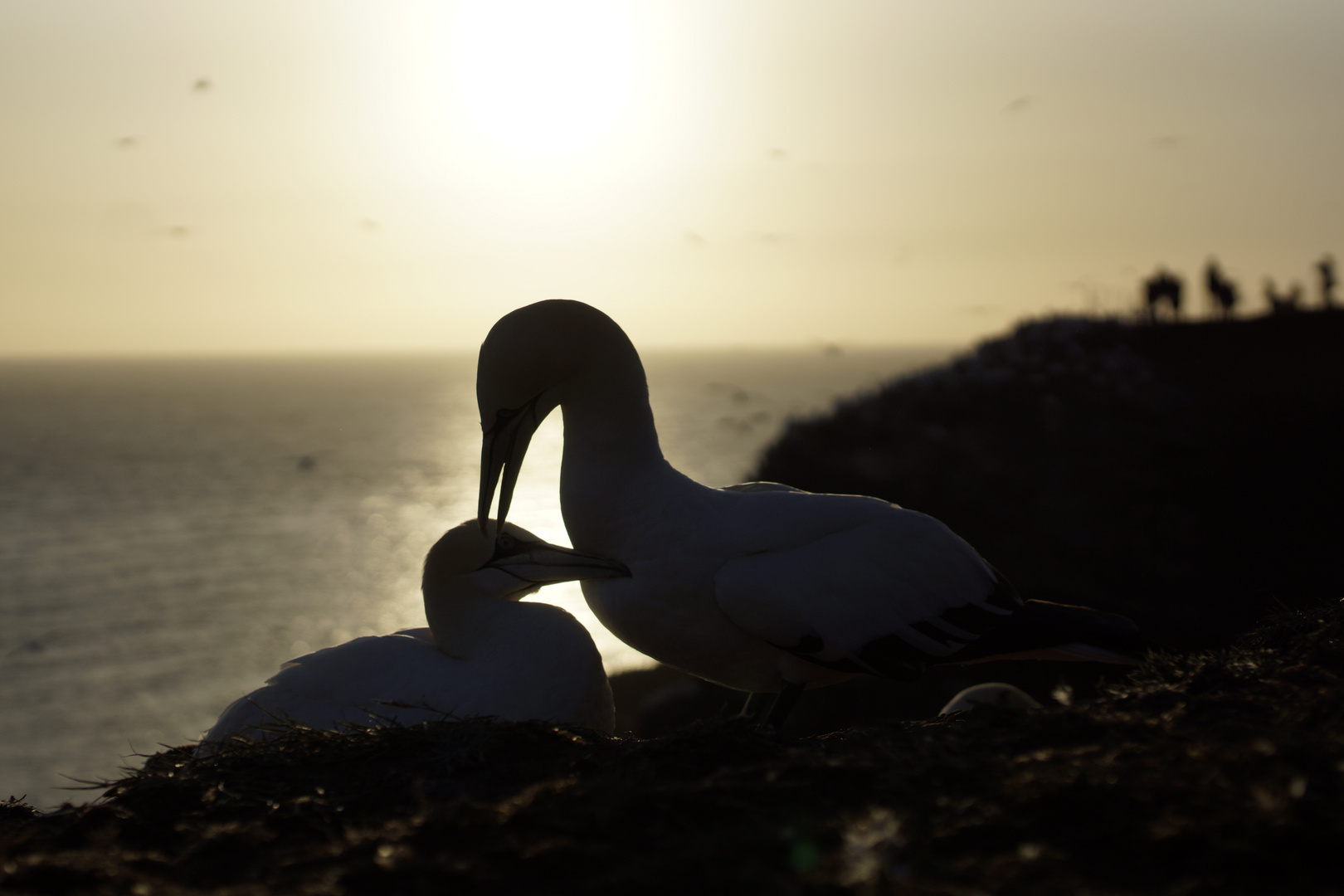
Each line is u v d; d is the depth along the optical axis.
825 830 2.58
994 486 25.31
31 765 34.16
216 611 59.16
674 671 23.38
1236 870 2.26
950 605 4.54
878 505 4.65
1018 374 29.81
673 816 2.85
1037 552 23.98
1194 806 2.53
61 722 39.06
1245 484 25.20
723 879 2.34
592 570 4.53
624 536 4.46
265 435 185.25
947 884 2.28
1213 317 36.09
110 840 3.19
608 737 4.12
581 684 4.78
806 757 3.22
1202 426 27.58
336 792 3.47
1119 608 21.81
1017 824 2.55
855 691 17.66
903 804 2.80
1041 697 16.11
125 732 37.91
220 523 92.31
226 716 4.77
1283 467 25.44
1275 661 3.89
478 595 4.96
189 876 2.83
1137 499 24.23
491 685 4.69
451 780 3.53
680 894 2.34
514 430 4.56
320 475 127.12
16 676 45.44
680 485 4.50
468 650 4.88
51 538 84.81
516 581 4.86
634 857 2.62
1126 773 2.78
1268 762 2.73
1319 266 37.78
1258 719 3.28
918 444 27.36
